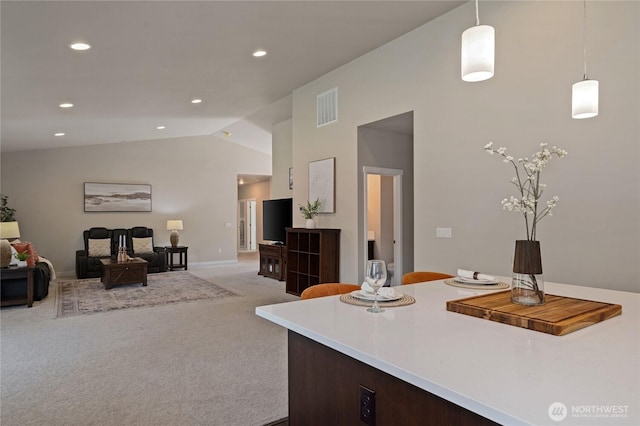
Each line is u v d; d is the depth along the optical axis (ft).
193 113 23.94
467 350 3.78
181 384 9.49
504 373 3.23
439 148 13.35
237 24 12.27
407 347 3.86
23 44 11.62
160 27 11.75
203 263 33.76
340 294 6.92
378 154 17.74
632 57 9.04
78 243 28.99
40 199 27.96
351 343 3.98
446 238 13.11
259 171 36.50
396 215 18.86
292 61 16.42
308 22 12.73
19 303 17.44
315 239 19.07
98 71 14.62
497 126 11.69
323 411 4.56
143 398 8.76
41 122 20.63
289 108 24.20
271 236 26.32
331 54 15.97
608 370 3.28
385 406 3.76
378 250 23.06
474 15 12.23
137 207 31.09
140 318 15.67
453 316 5.04
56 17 10.27
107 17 10.67
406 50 14.49
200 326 14.53
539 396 2.82
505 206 5.88
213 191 34.32
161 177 32.22
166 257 29.27
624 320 4.85
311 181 19.51
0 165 27.04
